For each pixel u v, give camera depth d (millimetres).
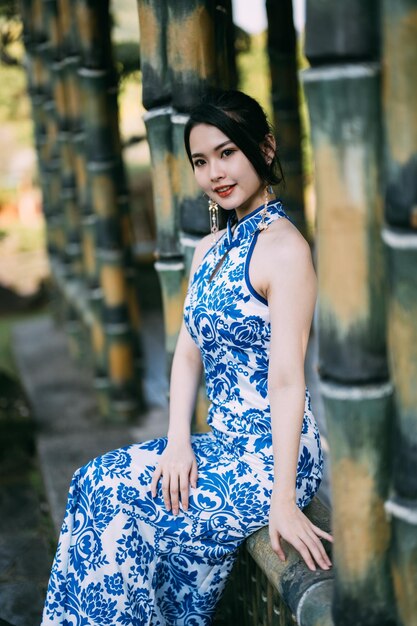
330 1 1254
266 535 1889
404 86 1220
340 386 1396
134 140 6445
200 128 1802
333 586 1566
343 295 1359
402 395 1355
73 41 4609
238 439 1905
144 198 9680
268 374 1765
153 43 2275
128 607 1910
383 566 1451
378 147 1287
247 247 1838
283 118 4562
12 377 5789
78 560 1909
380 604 1465
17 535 3416
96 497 1902
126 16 5762
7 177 13055
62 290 7062
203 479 1908
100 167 4375
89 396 5254
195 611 2041
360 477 1421
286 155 4609
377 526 1437
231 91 1823
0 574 3066
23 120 11516
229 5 2320
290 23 4418
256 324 1812
